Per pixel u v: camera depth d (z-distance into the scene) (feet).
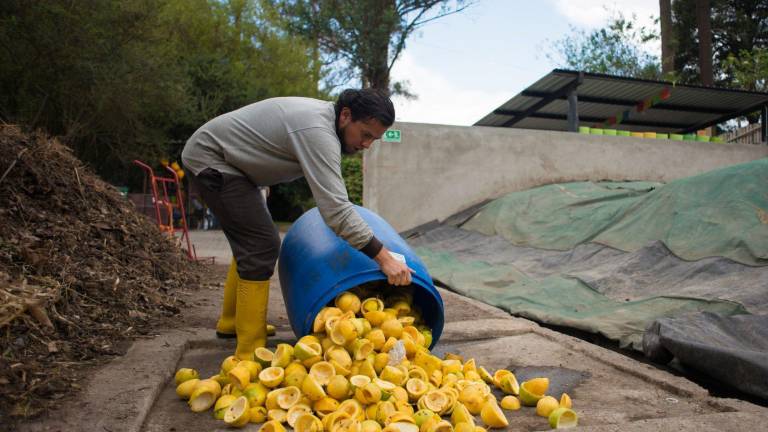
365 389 8.21
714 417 8.29
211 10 72.54
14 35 35.68
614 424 8.04
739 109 46.80
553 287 18.30
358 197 62.08
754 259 16.05
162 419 8.44
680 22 90.22
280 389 8.63
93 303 13.11
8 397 8.15
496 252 25.62
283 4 86.58
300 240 11.68
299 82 79.66
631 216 22.00
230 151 10.11
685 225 19.01
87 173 19.89
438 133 33.68
